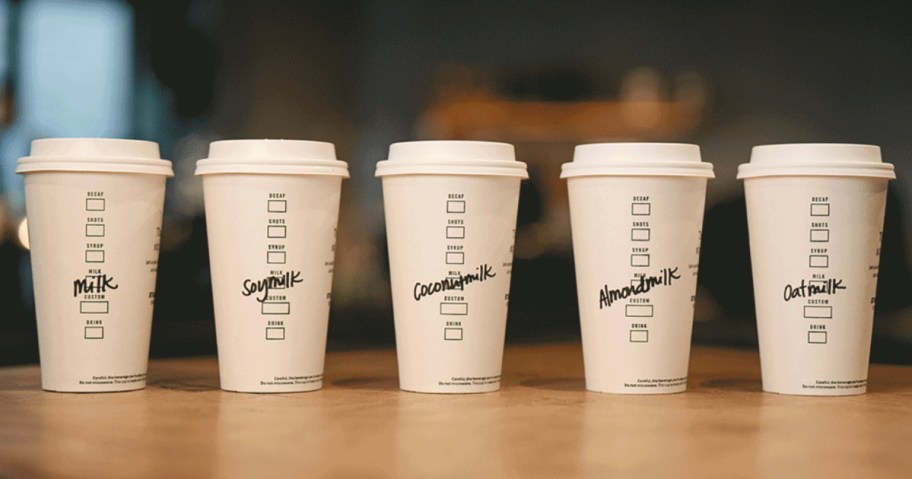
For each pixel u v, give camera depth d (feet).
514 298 12.98
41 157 3.84
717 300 11.62
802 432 2.96
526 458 2.53
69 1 11.85
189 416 3.22
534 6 14.60
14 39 11.35
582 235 3.92
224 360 3.86
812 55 14.05
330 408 3.41
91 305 3.84
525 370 4.56
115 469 2.40
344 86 14.98
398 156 3.86
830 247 3.81
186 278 10.57
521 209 14.21
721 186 14.40
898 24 13.70
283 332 3.81
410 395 3.76
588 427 3.02
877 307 11.32
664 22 14.39
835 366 3.82
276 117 14.26
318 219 3.84
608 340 3.85
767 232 3.90
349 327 11.30
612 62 14.48
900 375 4.48
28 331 9.40
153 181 3.94
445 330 3.81
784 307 3.86
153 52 12.65
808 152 3.81
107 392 3.85
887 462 2.53
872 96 13.83
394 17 14.96
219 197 3.83
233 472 2.36
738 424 3.10
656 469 2.42
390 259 3.93
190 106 13.08
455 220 3.80
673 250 3.84
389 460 2.50
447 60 14.75
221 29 13.46
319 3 14.69
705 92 14.30
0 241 10.11
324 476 2.32
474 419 3.16
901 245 11.44
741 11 14.25
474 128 14.67
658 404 3.55
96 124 12.14
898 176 13.66
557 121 14.52
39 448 2.65
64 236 3.83
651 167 3.79
